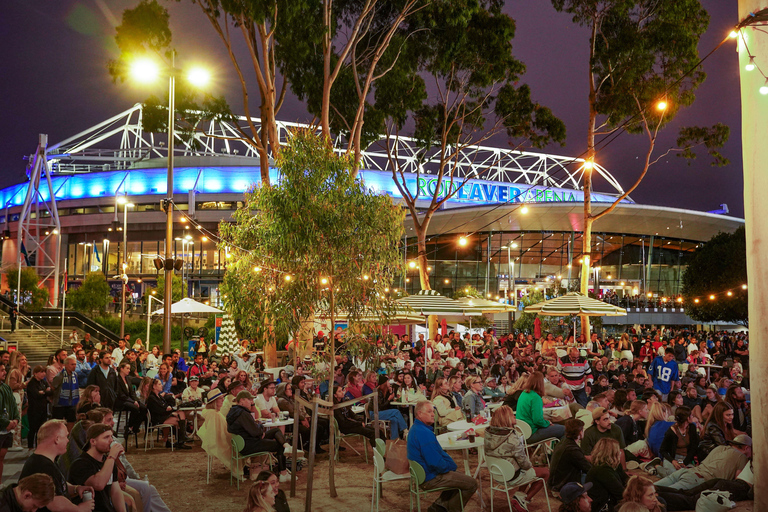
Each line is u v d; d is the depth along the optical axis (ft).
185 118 70.18
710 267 161.17
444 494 24.35
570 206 207.92
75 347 48.19
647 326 202.18
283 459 32.12
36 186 241.96
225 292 33.99
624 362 60.64
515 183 308.40
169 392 45.37
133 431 40.70
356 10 76.13
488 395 46.52
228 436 30.71
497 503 27.37
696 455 29.96
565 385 43.75
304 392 36.11
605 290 225.56
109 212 268.62
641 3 89.86
